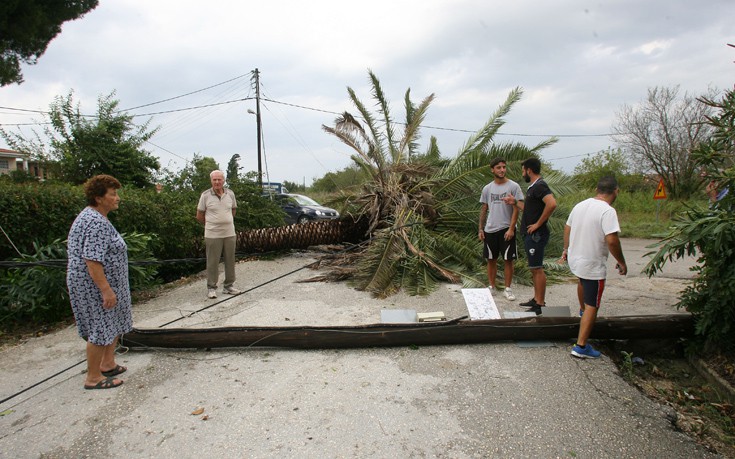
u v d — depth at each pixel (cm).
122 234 657
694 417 336
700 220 379
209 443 291
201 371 391
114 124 1577
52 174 1484
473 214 791
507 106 874
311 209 1653
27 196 586
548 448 286
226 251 632
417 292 625
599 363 400
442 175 852
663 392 378
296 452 281
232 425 310
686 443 296
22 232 576
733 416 340
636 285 678
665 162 2356
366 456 277
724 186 389
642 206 2144
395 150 983
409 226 721
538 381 369
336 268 729
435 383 366
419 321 471
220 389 359
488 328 434
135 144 1616
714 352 414
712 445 297
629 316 440
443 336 432
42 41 1335
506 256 569
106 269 353
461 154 870
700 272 428
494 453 281
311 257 940
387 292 625
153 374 386
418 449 284
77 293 344
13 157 3325
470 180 799
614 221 389
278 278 691
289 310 561
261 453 280
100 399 346
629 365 395
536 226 495
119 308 367
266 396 348
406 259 686
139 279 656
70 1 1330
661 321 434
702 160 400
